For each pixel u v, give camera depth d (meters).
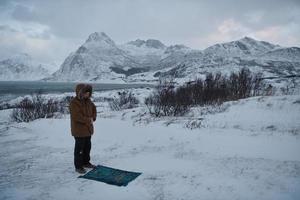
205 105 15.67
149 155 7.18
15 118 16.11
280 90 22.58
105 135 9.26
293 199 4.72
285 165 6.11
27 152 7.84
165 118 12.72
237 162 6.42
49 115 15.81
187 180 5.55
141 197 4.96
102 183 5.53
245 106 13.42
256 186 5.19
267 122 10.55
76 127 6.05
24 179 5.85
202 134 8.92
